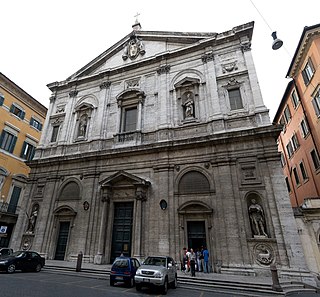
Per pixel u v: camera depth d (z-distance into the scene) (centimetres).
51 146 2369
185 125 1894
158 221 1650
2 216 2489
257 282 1122
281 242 1344
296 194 2708
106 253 1709
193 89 2030
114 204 1884
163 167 1791
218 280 1170
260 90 1766
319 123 2047
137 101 2195
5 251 1767
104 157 2019
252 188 1517
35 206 2111
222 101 1867
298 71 2320
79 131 2339
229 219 1488
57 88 2727
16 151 2838
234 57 1991
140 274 1031
